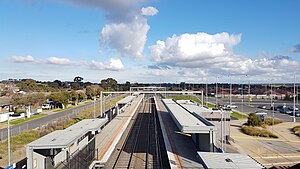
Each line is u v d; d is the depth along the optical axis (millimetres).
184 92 46438
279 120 52594
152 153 28531
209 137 23406
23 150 27906
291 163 25578
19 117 50875
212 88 169375
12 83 150750
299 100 108062
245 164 14641
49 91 100812
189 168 20359
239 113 65688
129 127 45625
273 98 123000
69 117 51906
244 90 162500
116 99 107438
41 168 18156
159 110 59969
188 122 25688
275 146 32406
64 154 19453
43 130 37812
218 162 14930
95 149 25766
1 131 37656
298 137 37969
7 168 18953
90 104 83562
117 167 23625
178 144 28703
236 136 38000
